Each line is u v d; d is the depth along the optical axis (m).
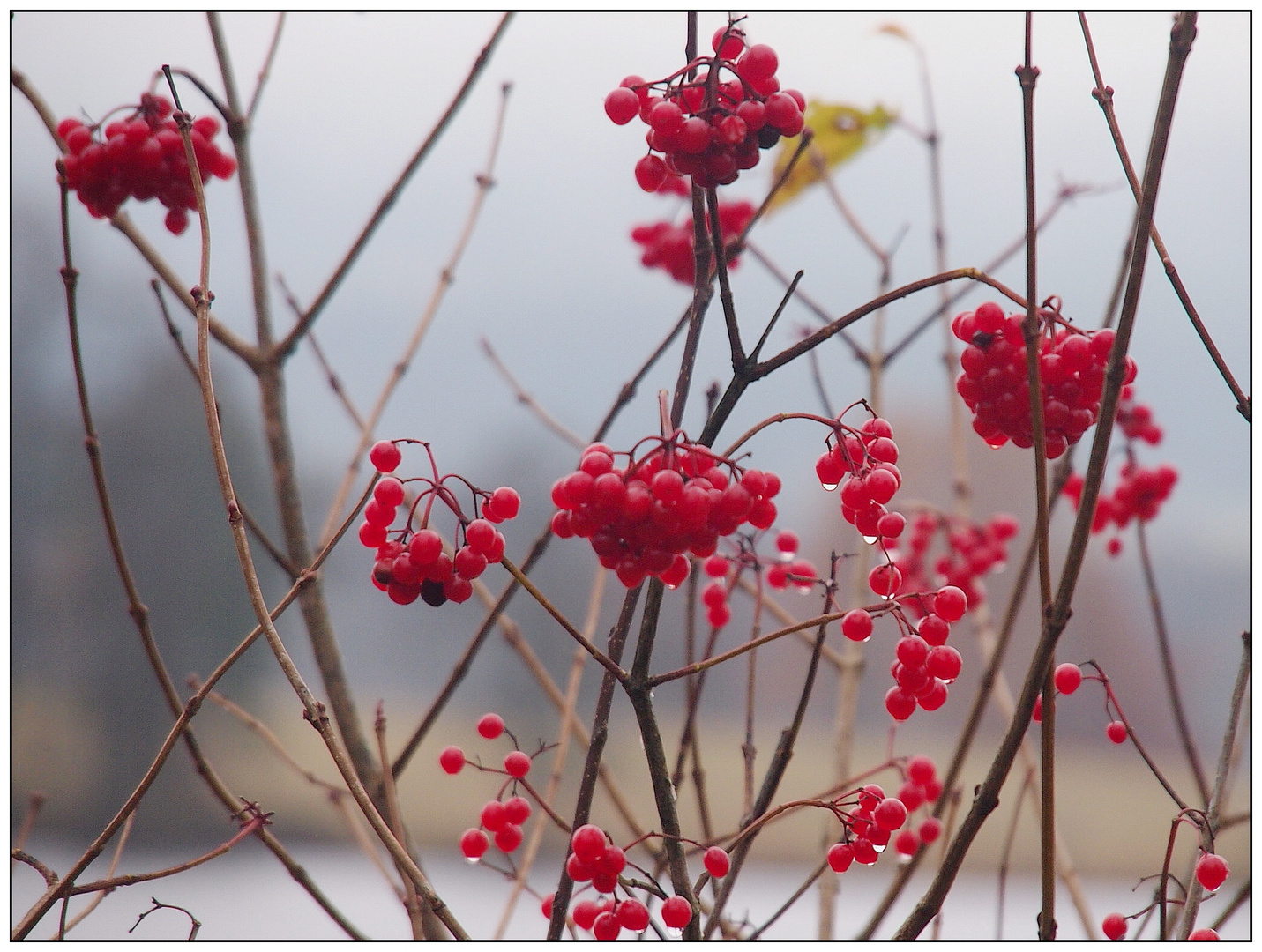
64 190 1.02
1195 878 1.02
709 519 0.92
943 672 0.95
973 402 0.98
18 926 0.97
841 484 0.96
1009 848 1.09
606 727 0.99
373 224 1.12
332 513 1.12
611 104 0.96
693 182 0.96
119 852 1.04
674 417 0.99
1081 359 0.96
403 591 0.96
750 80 0.96
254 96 1.14
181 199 1.07
